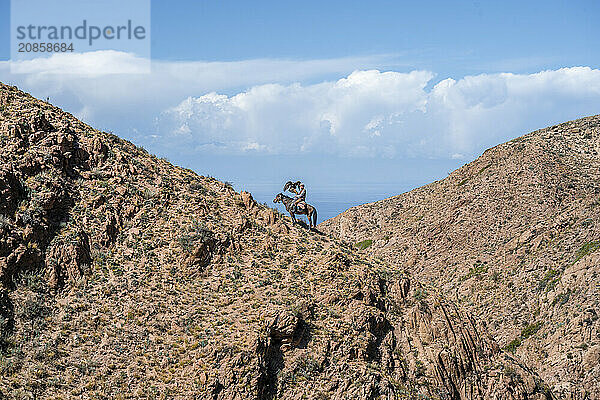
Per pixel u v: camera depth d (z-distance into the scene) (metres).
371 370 35.31
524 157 117.75
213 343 32.41
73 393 28.73
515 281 83.94
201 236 38.19
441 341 39.75
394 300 41.16
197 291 35.75
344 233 133.75
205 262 37.56
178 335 32.91
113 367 30.53
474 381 39.56
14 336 29.88
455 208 114.88
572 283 73.00
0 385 27.47
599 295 67.38
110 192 38.44
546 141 124.19
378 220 133.00
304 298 36.94
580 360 61.50
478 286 89.12
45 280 32.66
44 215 34.25
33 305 31.20
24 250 32.19
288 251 40.72
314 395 33.19
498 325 77.44
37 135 37.34
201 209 40.62
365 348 36.12
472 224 107.94
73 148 39.03
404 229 120.56
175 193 41.41
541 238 89.38
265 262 39.03
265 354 33.06
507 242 96.94
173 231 38.34
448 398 37.28
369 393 33.97
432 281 99.50
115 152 41.41
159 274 35.94
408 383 36.72
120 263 35.69
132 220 38.16
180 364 31.38
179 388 30.39
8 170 33.81
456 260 101.69
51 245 33.84
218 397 30.52
